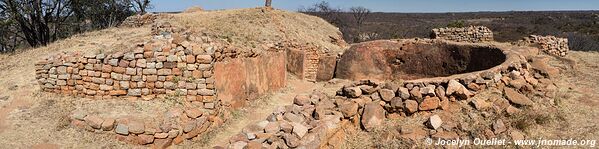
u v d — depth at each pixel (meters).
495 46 10.60
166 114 8.07
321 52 17.23
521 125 5.80
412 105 6.20
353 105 6.16
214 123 8.85
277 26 17.53
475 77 6.77
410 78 13.02
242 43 13.46
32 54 14.41
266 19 17.97
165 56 8.78
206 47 8.91
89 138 7.38
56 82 9.03
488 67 10.27
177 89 8.86
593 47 22.45
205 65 8.80
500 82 6.97
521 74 7.43
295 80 14.83
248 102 10.81
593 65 10.59
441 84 6.54
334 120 5.75
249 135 5.17
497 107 6.23
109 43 14.71
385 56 13.70
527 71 7.81
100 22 31.25
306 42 17.19
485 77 6.89
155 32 14.89
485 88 6.77
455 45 11.88
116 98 8.87
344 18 47.69
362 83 6.91
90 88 8.91
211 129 8.70
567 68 9.52
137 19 20.52
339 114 6.01
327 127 5.44
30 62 13.00
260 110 10.65
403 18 67.25
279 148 4.83
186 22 15.91
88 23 32.47
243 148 4.87
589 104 6.80
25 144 7.00
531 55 9.83
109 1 29.91
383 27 46.56
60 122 7.68
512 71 7.27
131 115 8.09
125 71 8.80
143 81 8.81
